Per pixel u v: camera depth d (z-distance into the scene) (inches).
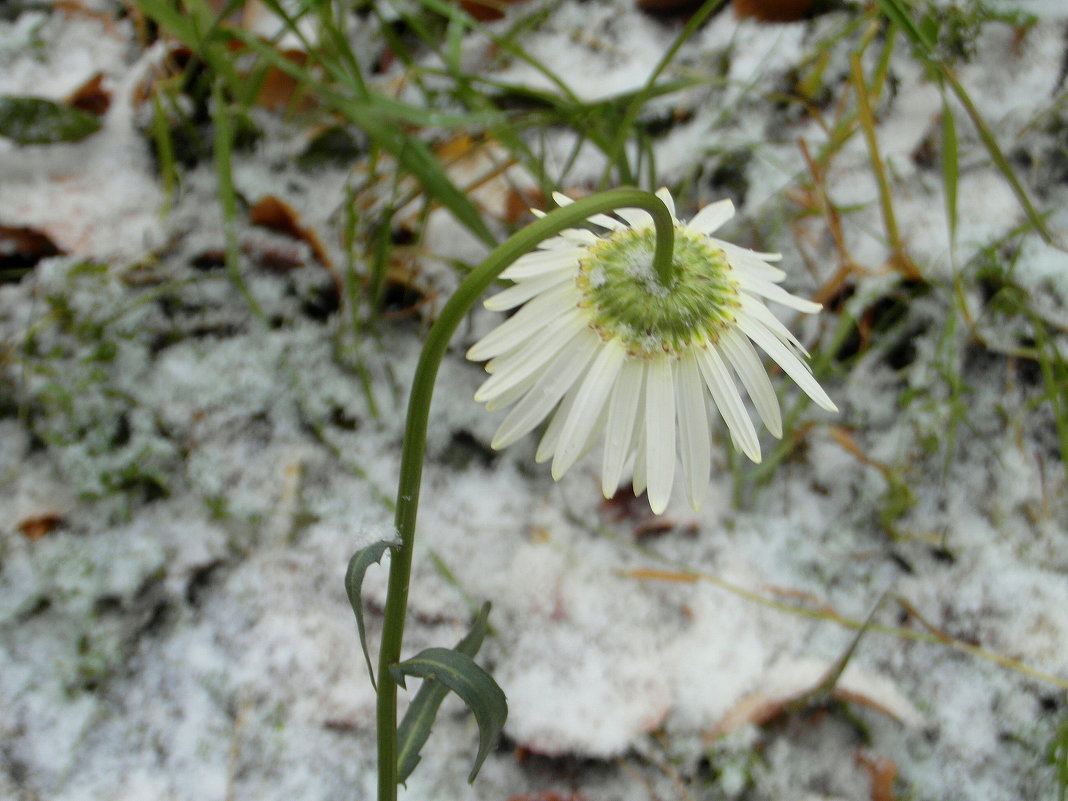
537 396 8.3
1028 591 13.3
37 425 13.4
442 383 14.3
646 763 12.2
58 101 15.0
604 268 8.3
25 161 14.8
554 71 16.3
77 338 13.8
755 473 13.7
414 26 14.6
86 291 14.1
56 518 13.1
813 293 14.6
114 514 13.2
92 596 12.8
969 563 13.5
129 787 11.9
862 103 13.4
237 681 12.6
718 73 16.1
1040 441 14.0
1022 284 14.2
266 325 14.4
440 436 14.1
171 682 12.5
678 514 13.6
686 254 8.5
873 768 12.2
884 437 14.1
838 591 13.4
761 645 12.9
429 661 8.3
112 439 13.5
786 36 16.2
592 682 12.6
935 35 13.8
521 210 14.9
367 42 16.7
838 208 14.7
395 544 8.0
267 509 13.5
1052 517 13.7
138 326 14.1
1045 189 15.1
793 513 13.9
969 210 14.9
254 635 12.8
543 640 12.9
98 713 12.3
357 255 14.6
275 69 15.4
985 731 12.5
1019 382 14.2
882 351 14.4
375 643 12.9
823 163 14.9
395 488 13.8
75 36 16.0
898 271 14.4
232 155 15.4
